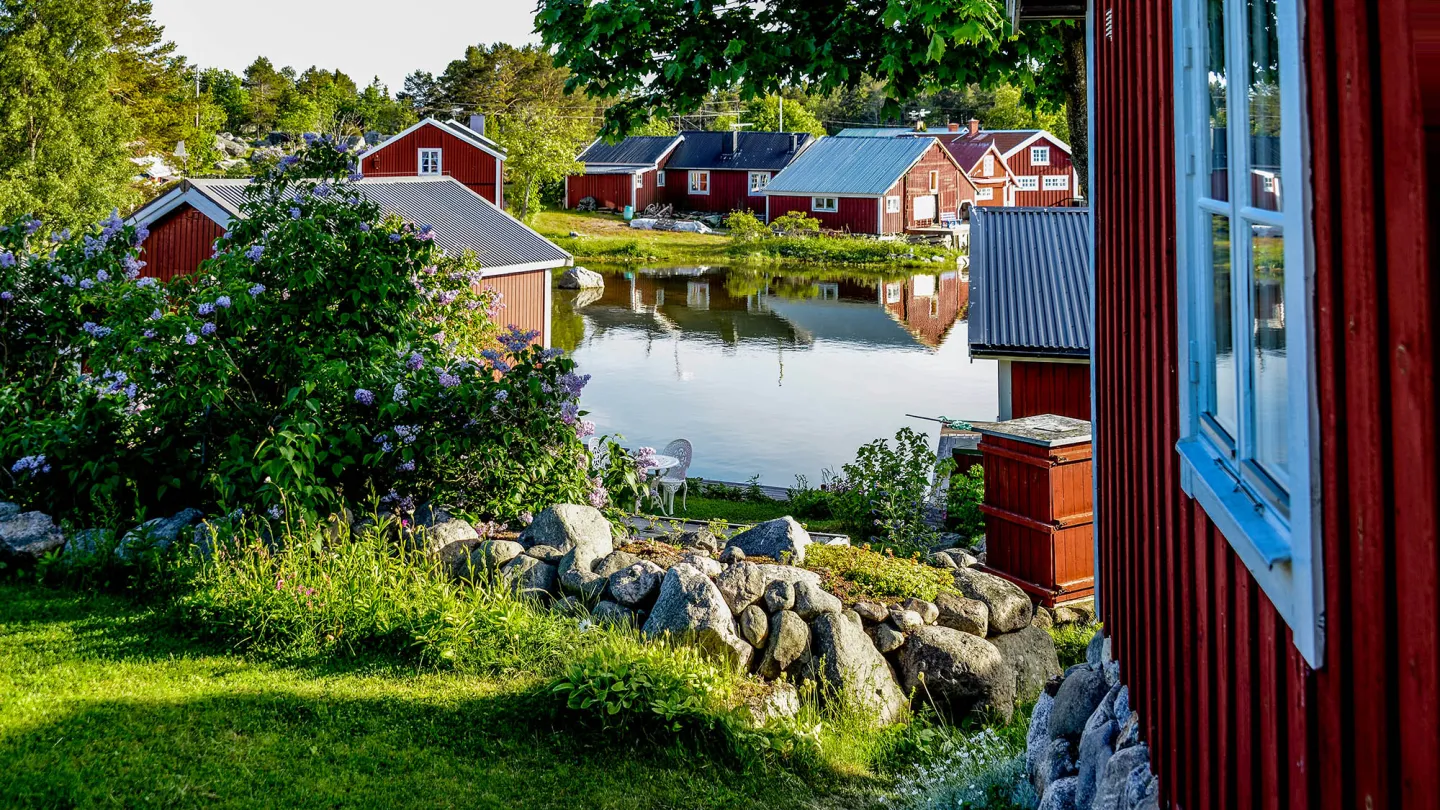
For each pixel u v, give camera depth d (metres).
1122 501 5.32
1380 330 2.11
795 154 64.69
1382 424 2.12
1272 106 2.65
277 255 8.78
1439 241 2.00
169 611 6.89
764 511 14.98
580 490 8.77
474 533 8.02
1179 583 4.02
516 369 8.49
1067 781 5.32
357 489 8.43
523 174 60.03
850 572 8.18
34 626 6.76
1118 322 5.34
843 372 27.36
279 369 8.43
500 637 6.77
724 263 52.09
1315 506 2.41
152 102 58.56
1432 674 1.94
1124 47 5.05
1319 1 2.29
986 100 101.75
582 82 12.40
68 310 9.32
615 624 7.23
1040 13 7.48
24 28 44.69
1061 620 9.55
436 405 8.31
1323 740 2.52
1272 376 2.78
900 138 60.06
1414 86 1.94
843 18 11.63
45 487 8.32
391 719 5.88
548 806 5.25
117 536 7.82
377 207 9.54
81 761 5.13
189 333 7.99
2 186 39.94
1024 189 65.62
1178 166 3.66
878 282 45.81
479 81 88.44
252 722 5.68
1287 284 2.52
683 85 12.31
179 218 20.83
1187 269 3.63
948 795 5.93
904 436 13.83
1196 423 3.67
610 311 37.47
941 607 7.97
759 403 23.80
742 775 5.85
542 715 6.03
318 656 6.58
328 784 5.17
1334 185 2.29
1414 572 2.00
